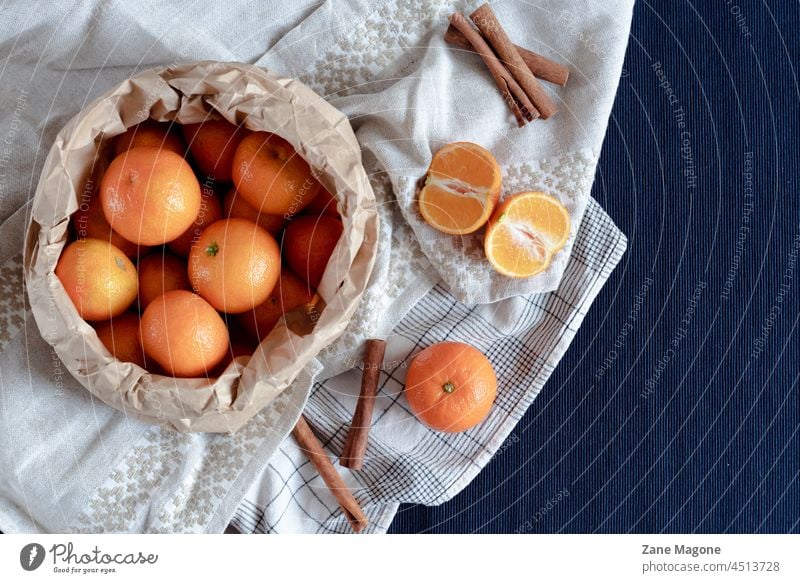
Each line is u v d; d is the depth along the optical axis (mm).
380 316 824
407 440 857
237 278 670
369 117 801
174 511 792
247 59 811
